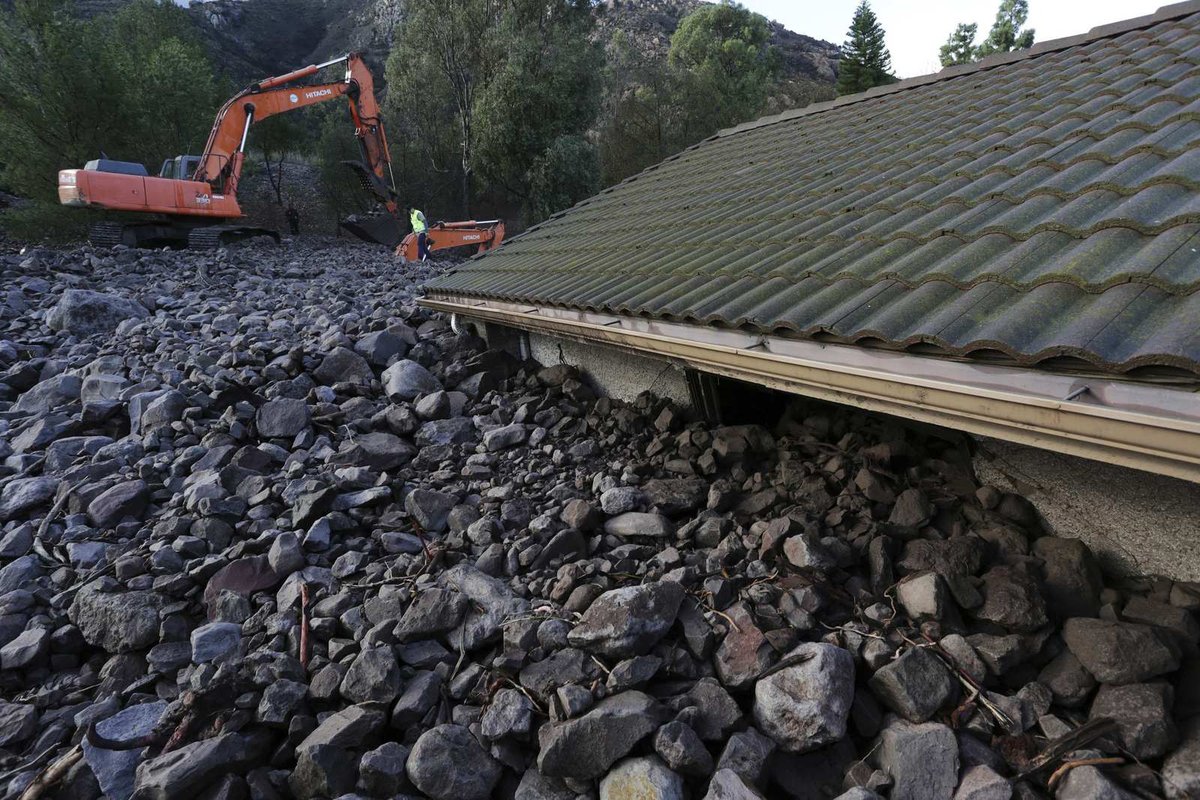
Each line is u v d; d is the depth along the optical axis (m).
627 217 6.86
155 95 21.38
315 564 3.81
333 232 29.55
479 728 2.57
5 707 2.88
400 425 5.66
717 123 31.20
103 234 15.64
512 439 5.28
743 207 5.09
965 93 5.46
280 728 2.68
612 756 2.29
